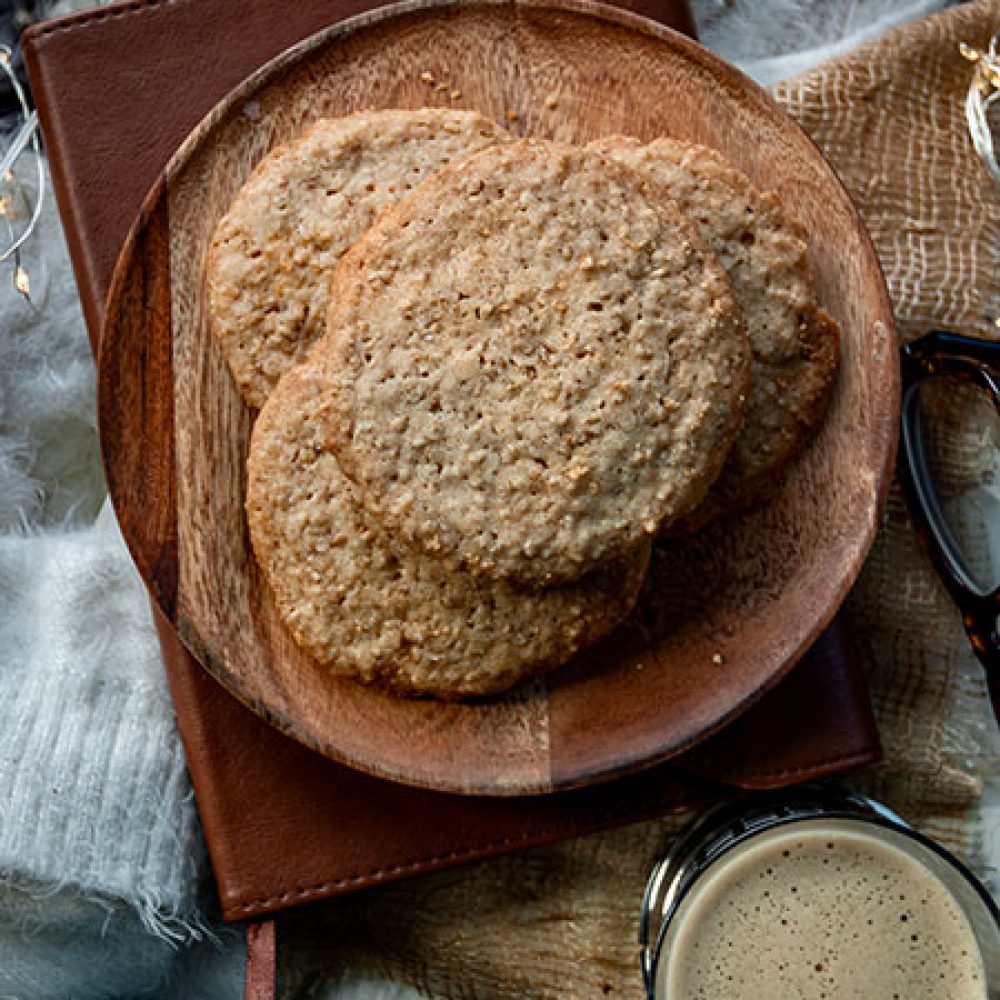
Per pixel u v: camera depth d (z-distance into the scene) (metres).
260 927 0.52
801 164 0.49
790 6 0.58
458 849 0.52
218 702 0.52
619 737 0.49
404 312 0.46
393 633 0.48
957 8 0.56
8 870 0.53
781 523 0.49
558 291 0.46
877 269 0.49
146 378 0.49
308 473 0.48
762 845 0.52
